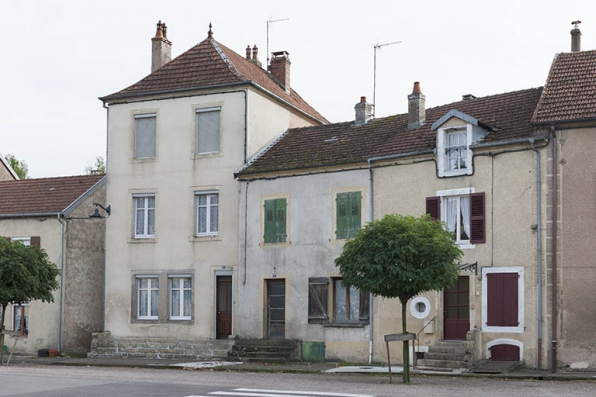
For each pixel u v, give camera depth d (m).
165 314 29.69
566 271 22.08
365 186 26.05
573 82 23.67
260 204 28.19
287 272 27.31
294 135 30.73
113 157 31.25
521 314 22.62
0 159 38.59
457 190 24.12
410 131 26.69
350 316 26.20
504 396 15.71
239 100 29.39
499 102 26.08
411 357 24.52
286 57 34.84
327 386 17.95
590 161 22.06
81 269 31.98
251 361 26.58
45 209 32.12
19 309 32.12
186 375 21.34
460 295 23.94
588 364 21.56
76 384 17.88
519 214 22.95
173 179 30.17
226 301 28.95
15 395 15.71
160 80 31.03
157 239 30.19
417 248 19.58
